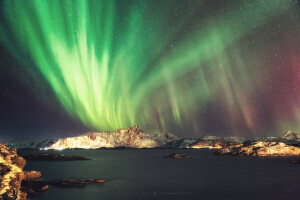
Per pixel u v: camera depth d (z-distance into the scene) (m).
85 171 88.50
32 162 131.50
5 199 29.75
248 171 85.50
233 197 46.16
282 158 147.62
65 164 119.06
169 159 155.25
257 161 126.44
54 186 52.22
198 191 51.16
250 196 46.81
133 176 74.19
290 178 69.12
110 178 70.19
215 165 108.38
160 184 59.78
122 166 108.25
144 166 107.38
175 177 72.31
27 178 50.25
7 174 34.03
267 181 63.97
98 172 85.50
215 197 46.00
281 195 47.56
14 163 38.69
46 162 130.62
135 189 52.91
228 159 144.12
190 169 93.69
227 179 67.94
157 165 112.12
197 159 149.88
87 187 53.50
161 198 45.25
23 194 32.62
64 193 46.94
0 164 35.41
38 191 47.31
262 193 49.28
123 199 44.12
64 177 72.38
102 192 49.06
